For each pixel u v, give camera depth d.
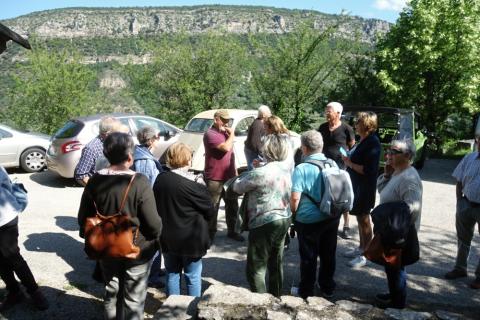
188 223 3.63
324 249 4.24
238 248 5.74
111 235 2.85
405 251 3.74
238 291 3.15
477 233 6.64
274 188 3.70
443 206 8.57
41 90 19.78
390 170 4.39
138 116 10.25
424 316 2.90
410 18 17.73
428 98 17.92
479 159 4.55
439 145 18.66
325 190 3.88
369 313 2.92
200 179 3.75
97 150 4.45
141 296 3.13
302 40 16.31
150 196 3.00
